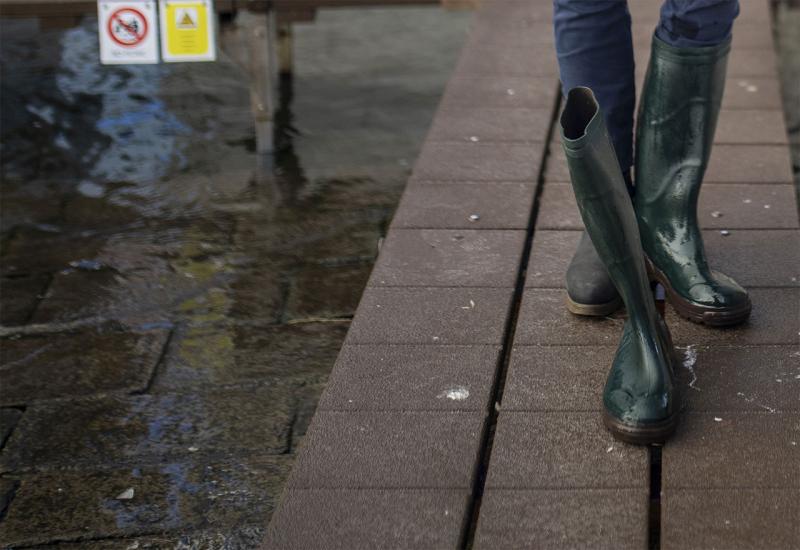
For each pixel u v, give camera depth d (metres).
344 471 2.14
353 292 3.67
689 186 2.50
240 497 2.63
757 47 4.69
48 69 5.70
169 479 2.71
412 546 1.94
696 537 1.93
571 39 2.41
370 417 2.31
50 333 3.46
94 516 2.57
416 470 2.14
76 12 4.60
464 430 2.26
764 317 2.57
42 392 3.13
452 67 5.79
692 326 2.53
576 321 2.62
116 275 3.83
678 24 2.34
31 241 4.09
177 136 4.99
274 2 4.64
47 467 2.78
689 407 2.26
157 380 3.17
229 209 4.32
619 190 2.07
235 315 3.54
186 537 2.48
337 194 4.44
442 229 3.17
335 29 6.33
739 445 2.15
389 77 5.65
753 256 2.87
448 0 4.79
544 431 2.23
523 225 3.19
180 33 4.26
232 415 2.98
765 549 1.89
